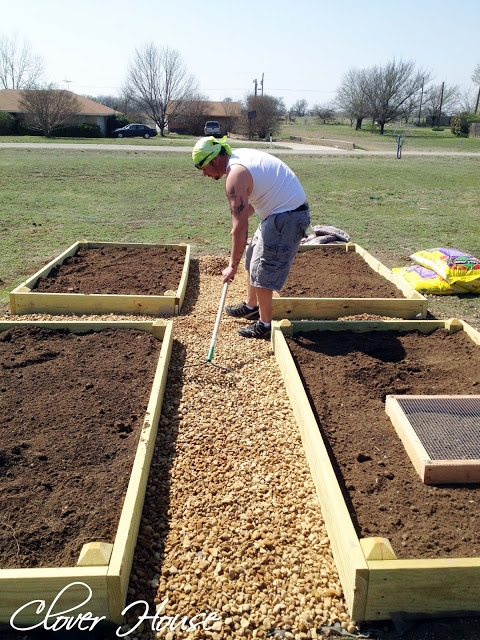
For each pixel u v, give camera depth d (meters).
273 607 2.51
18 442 3.34
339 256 7.67
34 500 2.91
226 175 4.53
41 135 44.62
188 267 6.97
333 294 6.07
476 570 2.42
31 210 11.63
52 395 3.87
